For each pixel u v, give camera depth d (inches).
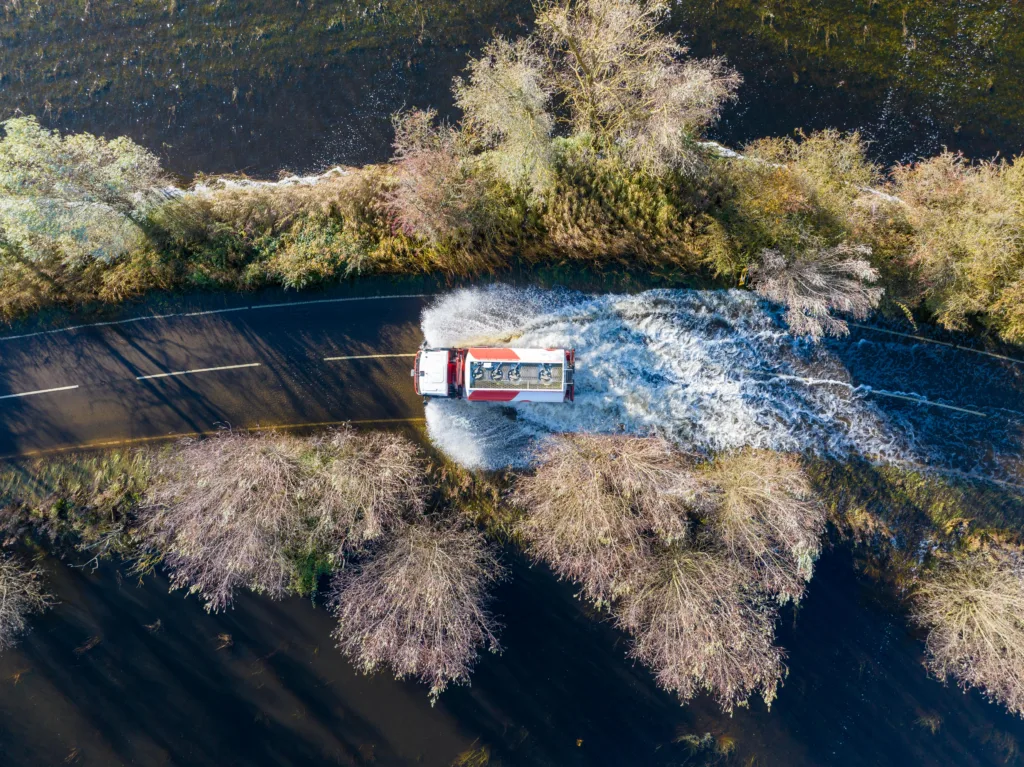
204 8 1168.8
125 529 1068.5
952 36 1139.3
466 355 1010.7
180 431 1095.6
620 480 983.6
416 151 1045.8
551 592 1083.3
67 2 1165.7
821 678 1093.1
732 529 984.3
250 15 1167.6
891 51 1144.2
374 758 1090.7
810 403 1088.8
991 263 964.0
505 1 1161.4
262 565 984.3
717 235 1050.1
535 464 1071.6
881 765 1085.8
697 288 1087.0
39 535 1069.1
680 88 926.4
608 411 1085.1
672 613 948.0
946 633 1034.7
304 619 1088.8
